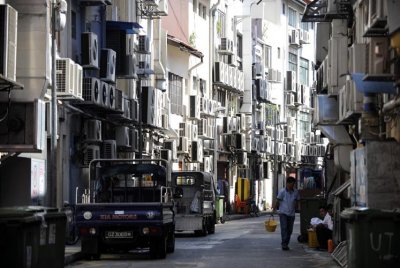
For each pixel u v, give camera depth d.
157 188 34.56
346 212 20.62
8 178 32.62
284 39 114.50
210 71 82.31
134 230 30.84
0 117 31.30
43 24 32.50
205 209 47.72
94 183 34.53
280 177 111.06
